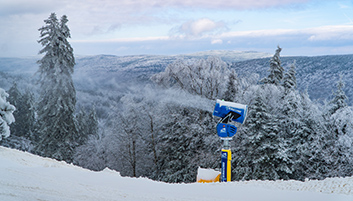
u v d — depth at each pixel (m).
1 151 16.14
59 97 38.56
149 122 39.53
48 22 39.56
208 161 33.25
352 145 27.08
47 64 39.25
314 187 7.30
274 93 33.72
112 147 39.59
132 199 6.33
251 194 6.99
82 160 39.88
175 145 37.22
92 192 6.80
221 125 11.04
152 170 40.31
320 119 30.62
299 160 29.03
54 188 6.91
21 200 5.37
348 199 6.09
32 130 62.66
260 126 28.97
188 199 6.57
